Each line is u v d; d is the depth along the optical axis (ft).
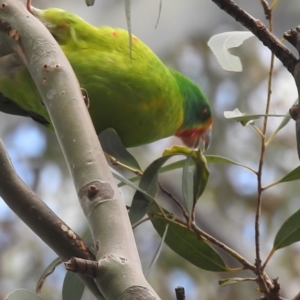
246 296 29.07
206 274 29.55
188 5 31.22
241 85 31.78
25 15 8.90
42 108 14.62
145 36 30.30
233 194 31.63
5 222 33.68
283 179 11.23
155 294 6.31
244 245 29.58
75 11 28.53
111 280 6.44
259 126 31.07
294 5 29.71
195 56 32.27
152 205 11.48
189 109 19.48
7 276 31.45
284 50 8.80
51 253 32.09
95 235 6.97
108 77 13.69
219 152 31.12
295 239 11.48
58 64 8.21
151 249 30.17
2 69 13.44
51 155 32.22
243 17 8.85
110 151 12.00
